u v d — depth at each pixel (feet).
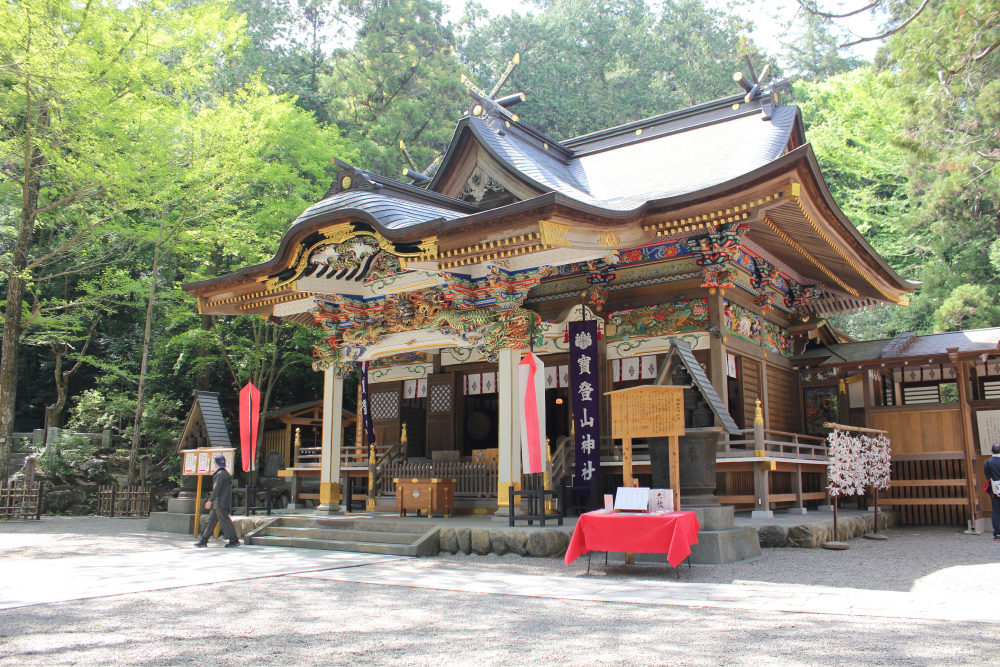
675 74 148.97
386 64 105.91
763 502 39.83
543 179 51.49
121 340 90.68
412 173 63.72
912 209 86.33
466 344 42.60
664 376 30.55
